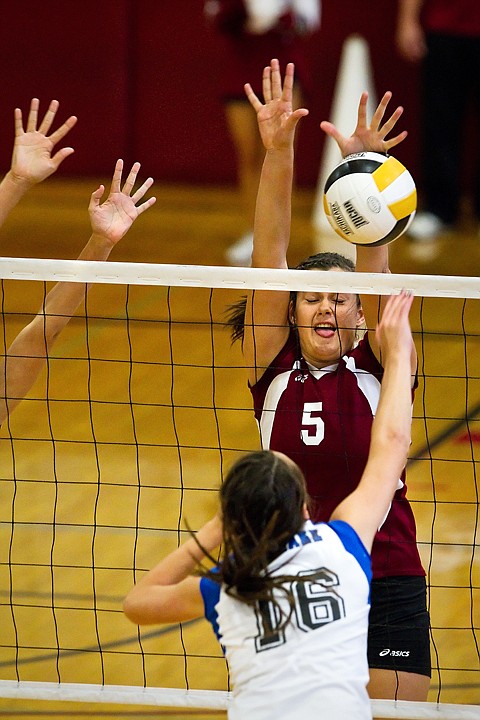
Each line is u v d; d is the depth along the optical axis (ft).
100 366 69.46
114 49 126.41
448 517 49.44
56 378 67.36
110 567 44.21
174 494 51.57
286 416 30.96
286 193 31.76
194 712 35.58
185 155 129.49
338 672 21.57
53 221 109.50
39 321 31.50
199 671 37.52
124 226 31.58
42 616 41.14
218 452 56.59
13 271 30.83
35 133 31.32
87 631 40.27
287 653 21.67
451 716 28.86
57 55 127.34
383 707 29.09
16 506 50.31
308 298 31.32
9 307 79.71
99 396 64.49
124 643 39.47
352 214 30.81
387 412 24.98
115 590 43.06
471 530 48.24
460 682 37.11
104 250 31.73
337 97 119.75
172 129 128.98
